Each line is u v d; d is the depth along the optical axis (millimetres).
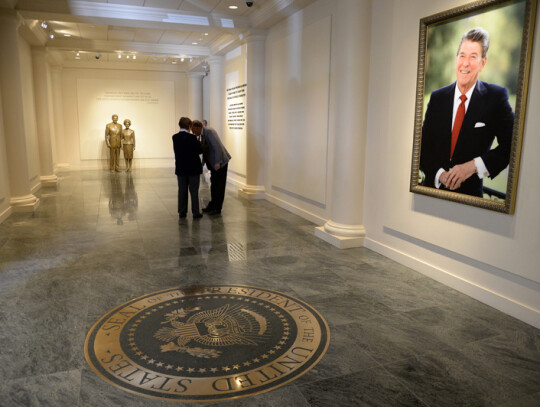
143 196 8828
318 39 6172
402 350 2814
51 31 9445
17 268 4371
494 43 3334
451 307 3496
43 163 10250
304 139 6762
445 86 3840
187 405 2240
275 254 4926
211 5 7227
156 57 13000
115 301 3559
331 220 5527
